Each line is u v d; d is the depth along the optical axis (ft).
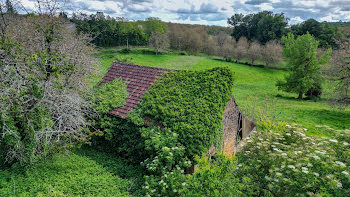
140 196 26.11
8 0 30.60
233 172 24.44
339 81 90.17
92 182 27.71
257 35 242.99
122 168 33.76
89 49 50.80
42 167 30.14
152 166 27.17
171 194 22.84
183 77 41.19
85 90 37.35
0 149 27.68
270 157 24.57
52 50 33.99
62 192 24.75
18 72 26.53
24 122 26.50
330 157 22.95
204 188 21.20
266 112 77.87
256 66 202.08
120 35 189.16
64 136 30.66
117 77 45.96
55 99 29.32
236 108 45.01
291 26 235.40
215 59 215.31
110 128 37.09
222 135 38.11
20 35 33.45
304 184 19.95
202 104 34.65
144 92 40.11
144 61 176.96
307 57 115.75
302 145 28.43
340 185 19.11
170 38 228.22
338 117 85.81
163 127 32.83
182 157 29.04
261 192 22.45
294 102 113.09
